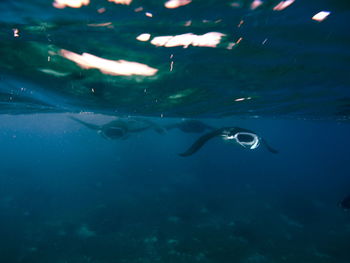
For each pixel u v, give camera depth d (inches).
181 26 157.6
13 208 775.7
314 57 215.2
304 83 308.0
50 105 517.7
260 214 791.1
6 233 591.5
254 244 570.9
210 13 141.2
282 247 561.9
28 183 1142.3
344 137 3474.4
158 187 1127.6
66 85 300.4
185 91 328.8
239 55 208.2
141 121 794.8
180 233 616.7
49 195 940.0
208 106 459.2
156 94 343.9
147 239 577.9
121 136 427.5
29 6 133.6
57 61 221.5
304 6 134.3
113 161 2102.6
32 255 495.8
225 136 247.1
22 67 240.8
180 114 579.8
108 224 663.1
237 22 152.9
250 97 390.6
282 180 1568.7
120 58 211.6
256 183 1375.5
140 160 2261.3
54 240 564.1
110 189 1051.3
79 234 598.5
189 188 1137.4
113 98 368.8
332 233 660.7
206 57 211.8
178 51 197.9
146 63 222.8
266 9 137.1
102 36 172.1
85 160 2177.7
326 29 162.2
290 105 491.8
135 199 905.5
